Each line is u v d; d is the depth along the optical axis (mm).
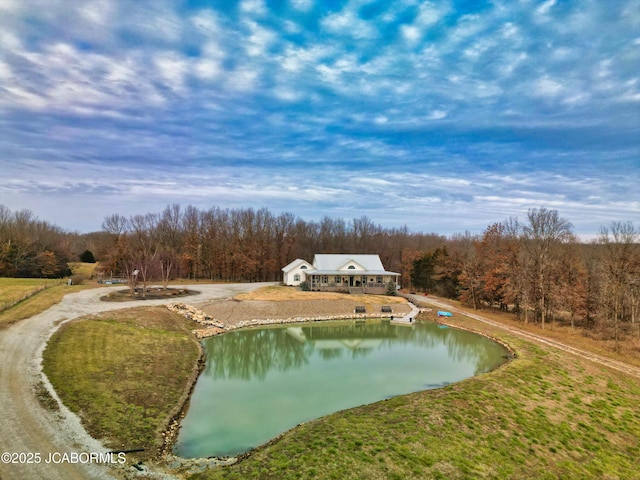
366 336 38281
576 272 43500
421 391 21281
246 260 73500
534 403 20094
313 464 13133
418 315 47344
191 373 23719
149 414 16984
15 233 63062
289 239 82875
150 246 66875
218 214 88375
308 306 46719
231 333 36875
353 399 21172
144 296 44781
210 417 18266
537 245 43375
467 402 19359
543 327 39594
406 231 119312
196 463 13898
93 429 14594
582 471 14688
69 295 41688
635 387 23312
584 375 24766
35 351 21125
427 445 14930
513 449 15570
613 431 18000
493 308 52562
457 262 60531
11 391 16328
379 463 13430
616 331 31969
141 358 23297
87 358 21375
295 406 20000
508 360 29125
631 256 38094
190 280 70562
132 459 13234
